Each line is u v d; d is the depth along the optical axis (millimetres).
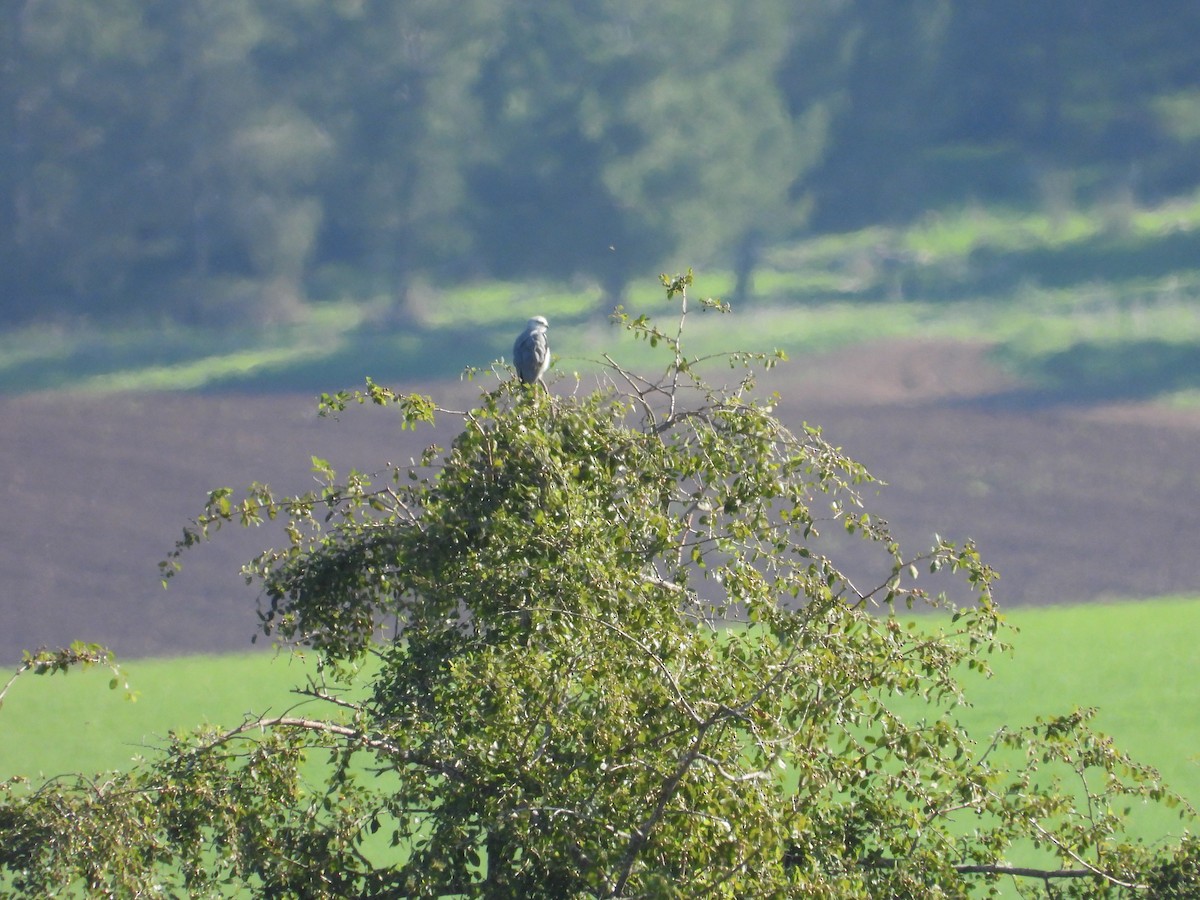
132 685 21641
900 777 7199
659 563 8172
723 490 7641
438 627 7336
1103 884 7406
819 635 6922
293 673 21969
